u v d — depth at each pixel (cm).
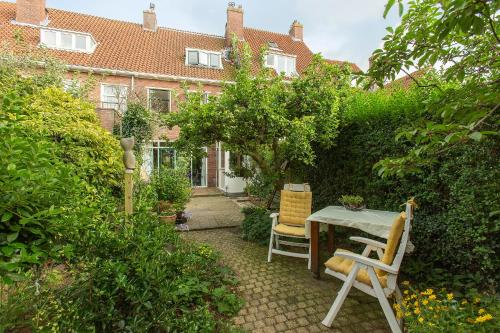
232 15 1466
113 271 217
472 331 185
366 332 247
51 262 210
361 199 387
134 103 877
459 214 303
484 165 280
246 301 300
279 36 1675
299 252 455
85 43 1144
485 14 120
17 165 145
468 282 291
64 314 201
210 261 376
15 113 185
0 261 130
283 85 480
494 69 183
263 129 446
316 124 453
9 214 132
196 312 253
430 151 173
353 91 480
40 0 1146
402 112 375
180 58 1323
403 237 238
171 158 1201
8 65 575
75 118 403
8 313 191
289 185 488
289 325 259
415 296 239
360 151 449
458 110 143
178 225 597
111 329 213
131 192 339
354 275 253
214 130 453
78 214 188
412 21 187
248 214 606
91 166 330
